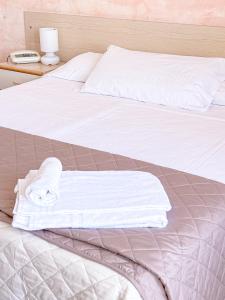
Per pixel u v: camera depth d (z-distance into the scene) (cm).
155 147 180
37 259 112
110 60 260
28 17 339
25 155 167
